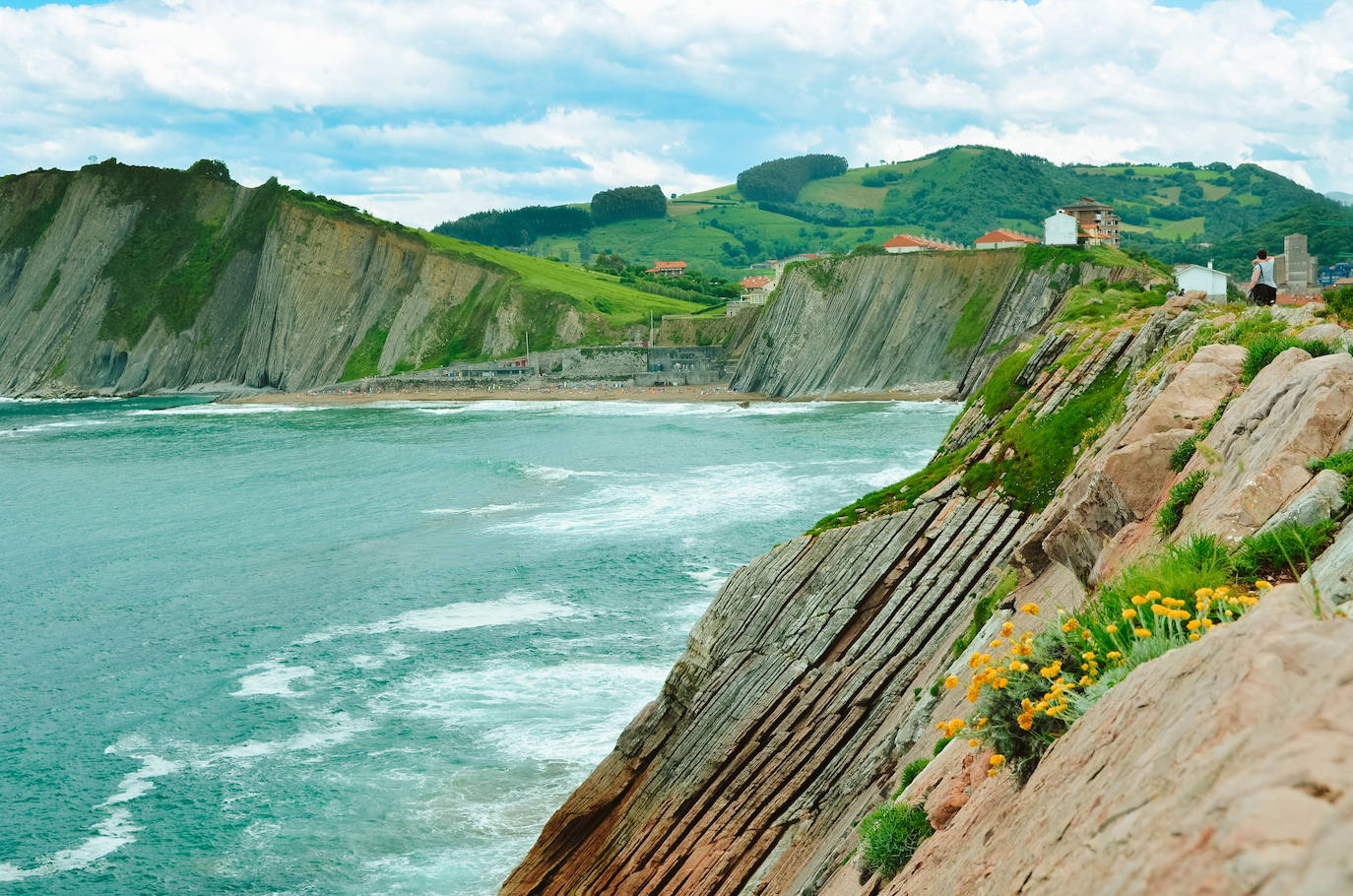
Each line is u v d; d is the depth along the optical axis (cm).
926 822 1174
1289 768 328
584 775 3919
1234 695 403
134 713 4850
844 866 1650
